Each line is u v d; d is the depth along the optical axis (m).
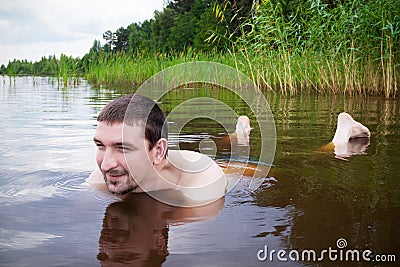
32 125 3.99
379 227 1.42
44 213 1.57
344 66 8.01
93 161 2.44
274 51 8.64
